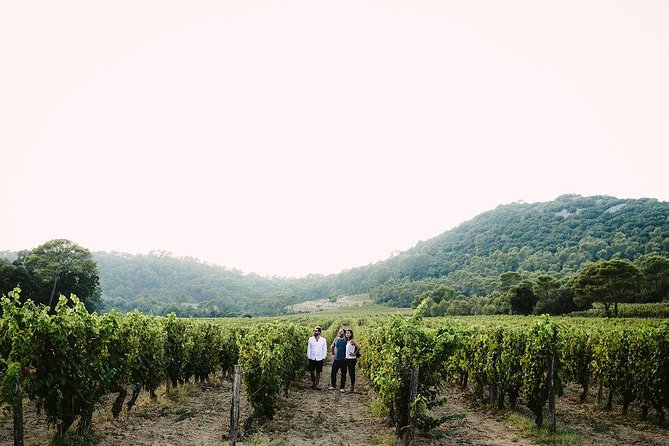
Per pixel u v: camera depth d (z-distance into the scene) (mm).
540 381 10125
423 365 9234
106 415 10086
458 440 9266
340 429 10055
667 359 10906
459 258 177875
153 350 11672
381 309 132000
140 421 9977
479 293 122375
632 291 60000
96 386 8727
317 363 15672
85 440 7941
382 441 8992
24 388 7504
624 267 60156
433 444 8953
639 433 10141
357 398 13922
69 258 52781
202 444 8375
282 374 12461
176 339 13891
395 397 9297
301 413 11719
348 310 138625
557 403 13789
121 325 10391
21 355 7227
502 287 93812
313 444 8828
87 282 54031
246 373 10391
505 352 11812
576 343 14133
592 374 13578
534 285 75750
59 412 7840
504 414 11523
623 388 11961
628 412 12461
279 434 9570
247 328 22344
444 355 9273
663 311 55344
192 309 141125
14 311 7184
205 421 10305
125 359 9984
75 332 8102
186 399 12922
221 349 18297
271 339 13461
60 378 7605
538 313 72125
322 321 70438
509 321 41281
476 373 13562
